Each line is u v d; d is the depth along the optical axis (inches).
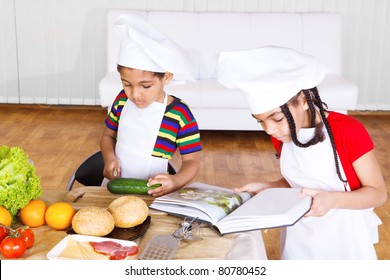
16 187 63.8
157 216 69.1
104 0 206.2
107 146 87.4
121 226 64.7
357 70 211.8
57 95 215.2
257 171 159.3
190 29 189.6
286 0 205.6
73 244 60.7
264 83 61.4
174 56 75.9
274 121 63.7
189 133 84.0
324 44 190.9
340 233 70.9
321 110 66.9
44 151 168.9
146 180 75.7
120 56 75.9
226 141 183.8
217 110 175.2
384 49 210.1
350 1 205.9
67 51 211.2
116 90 172.7
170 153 84.4
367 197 65.9
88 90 214.8
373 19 207.6
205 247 62.3
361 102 214.4
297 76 61.9
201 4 206.4
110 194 75.4
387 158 169.9
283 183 75.6
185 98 172.1
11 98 215.0
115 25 75.2
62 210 64.5
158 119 83.3
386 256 115.0
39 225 65.9
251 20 190.5
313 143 67.2
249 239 64.4
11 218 63.7
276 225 61.9
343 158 67.4
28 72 213.0
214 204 67.8
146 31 75.8
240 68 62.4
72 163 160.6
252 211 64.4
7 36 209.8
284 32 190.4
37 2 206.7
